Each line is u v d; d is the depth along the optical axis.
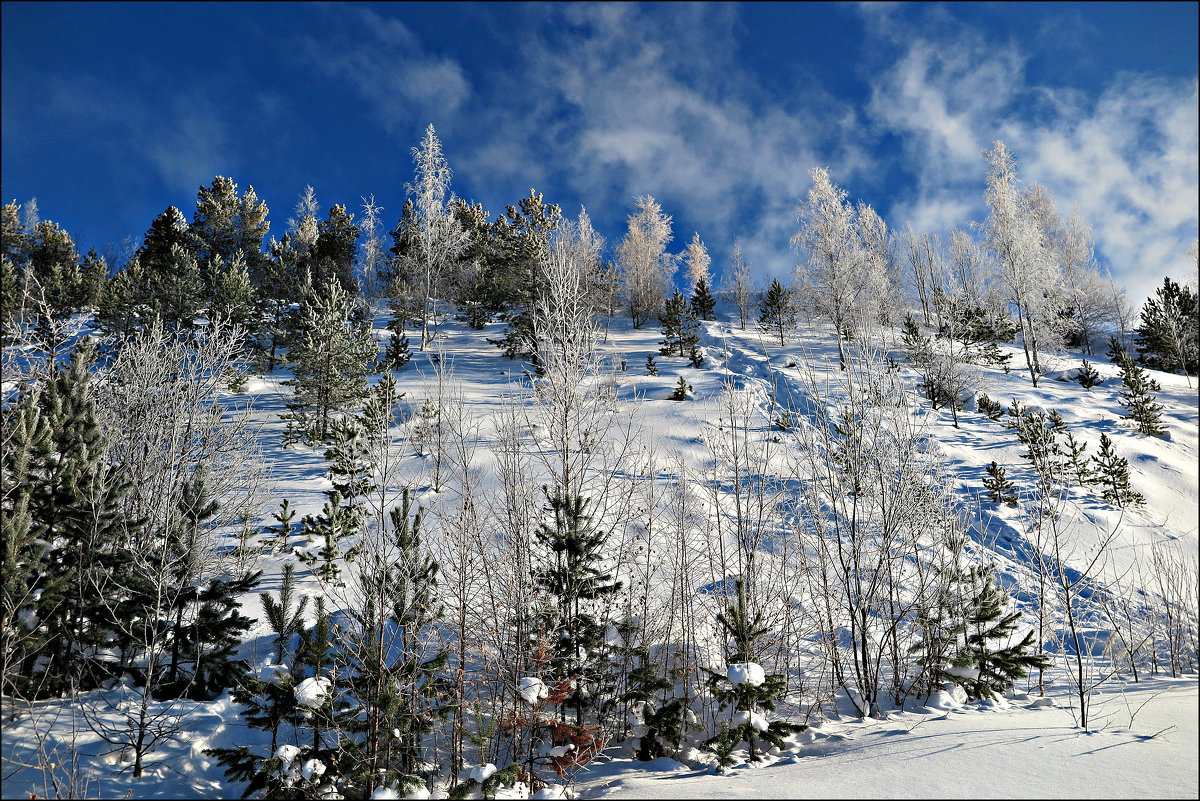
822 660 8.12
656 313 48.56
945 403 23.42
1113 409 22.98
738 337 39.03
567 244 35.34
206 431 10.82
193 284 31.58
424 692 5.96
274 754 5.48
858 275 30.92
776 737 6.17
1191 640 8.58
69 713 6.11
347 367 23.20
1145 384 22.56
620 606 7.87
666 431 17.45
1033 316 30.88
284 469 17.80
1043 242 37.88
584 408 8.48
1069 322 33.31
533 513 8.05
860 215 38.69
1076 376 29.05
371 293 48.47
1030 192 43.94
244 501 11.10
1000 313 32.75
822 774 5.14
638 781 5.64
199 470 9.14
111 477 7.54
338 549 11.36
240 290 30.98
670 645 8.05
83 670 6.46
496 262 43.03
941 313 29.06
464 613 6.57
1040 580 8.12
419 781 5.24
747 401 10.06
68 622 6.64
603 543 7.22
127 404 10.17
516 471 8.04
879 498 7.95
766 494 9.69
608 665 6.98
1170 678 8.00
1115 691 7.52
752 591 7.59
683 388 23.06
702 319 46.75
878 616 9.62
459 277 45.66
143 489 8.40
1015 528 13.27
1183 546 11.47
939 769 4.91
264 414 23.30
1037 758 5.02
